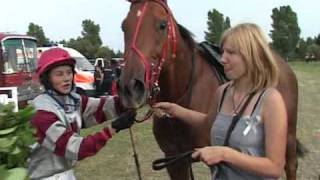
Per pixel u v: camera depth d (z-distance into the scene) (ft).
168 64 13.28
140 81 12.12
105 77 69.82
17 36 53.26
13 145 7.79
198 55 14.53
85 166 26.94
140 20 12.73
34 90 53.67
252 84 8.74
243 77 8.84
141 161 27.81
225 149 8.48
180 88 13.82
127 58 12.49
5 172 7.40
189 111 12.00
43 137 10.06
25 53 54.13
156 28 12.76
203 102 14.11
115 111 12.07
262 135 8.58
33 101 10.30
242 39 8.57
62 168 10.52
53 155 10.39
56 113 10.18
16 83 52.31
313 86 90.74
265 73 8.62
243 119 8.69
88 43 177.68
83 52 173.99
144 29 12.66
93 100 11.89
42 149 10.32
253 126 8.59
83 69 73.20
